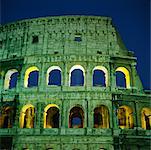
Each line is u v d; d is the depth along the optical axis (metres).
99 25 77.50
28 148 65.38
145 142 66.62
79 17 77.81
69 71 71.81
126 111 73.12
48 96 69.50
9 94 71.44
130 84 72.44
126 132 66.69
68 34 76.12
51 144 65.12
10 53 77.38
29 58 74.25
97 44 75.19
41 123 67.31
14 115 68.94
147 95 71.19
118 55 74.12
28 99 70.00
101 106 70.62
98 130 66.19
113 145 65.00
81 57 72.81
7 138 66.81
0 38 80.44
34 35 77.38
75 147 64.50
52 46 75.12
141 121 69.06
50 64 72.88
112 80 71.44
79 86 70.25
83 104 68.31
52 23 77.81
